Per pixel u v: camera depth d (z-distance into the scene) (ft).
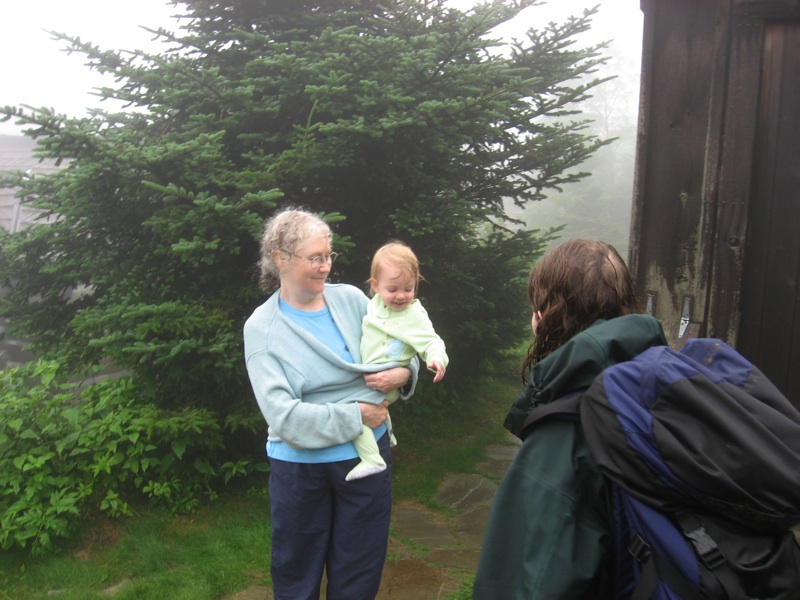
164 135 14.92
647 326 4.62
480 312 19.58
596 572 4.20
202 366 13.34
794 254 10.57
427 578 11.60
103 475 13.05
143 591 10.84
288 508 7.63
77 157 12.87
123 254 15.30
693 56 10.92
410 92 15.25
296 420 7.18
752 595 3.73
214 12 16.28
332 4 16.85
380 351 7.80
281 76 14.92
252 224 13.28
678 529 3.92
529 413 4.68
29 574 11.13
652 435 3.95
